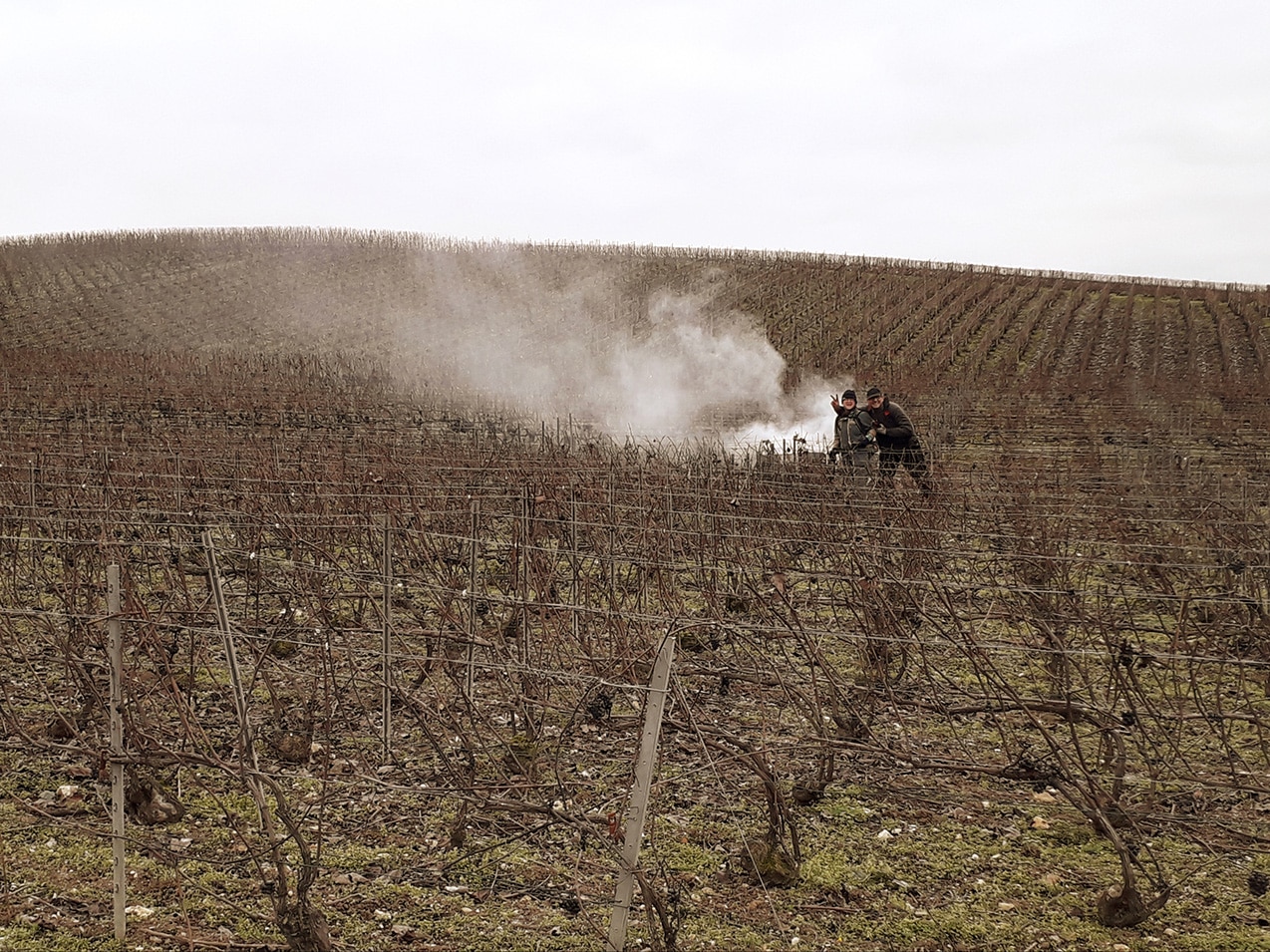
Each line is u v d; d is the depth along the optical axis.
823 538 8.85
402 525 8.84
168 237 65.88
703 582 8.00
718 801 5.45
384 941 4.15
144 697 5.21
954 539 10.55
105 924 4.20
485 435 18.69
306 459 13.61
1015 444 20.27
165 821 5.05
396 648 7.29
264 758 5.86
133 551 9.32
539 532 9.23
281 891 3.83
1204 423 23.22
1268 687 6.68
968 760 5.39
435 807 5.30
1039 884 4.76
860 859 4.95
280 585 8.23
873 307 47.97
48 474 10.87
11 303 46.59
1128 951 4.23
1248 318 46.59
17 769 5.63
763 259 60.50
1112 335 44.16
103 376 26.56
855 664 7.46
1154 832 5.19
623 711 6.59
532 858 4.84
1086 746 6.15
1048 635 6.25
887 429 11.57
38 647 7.30
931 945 4.25
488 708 6.59
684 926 4.32
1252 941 4.30
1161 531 9.98
